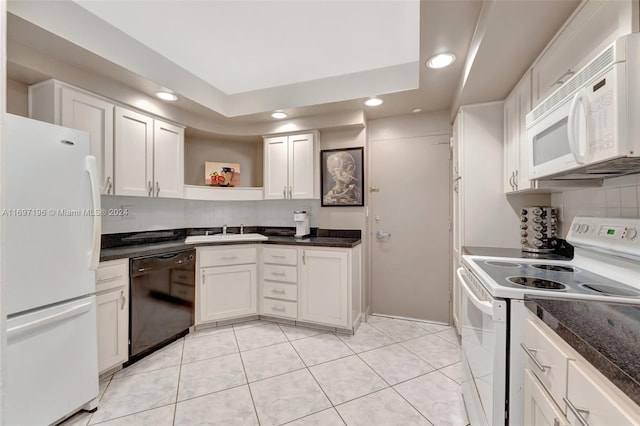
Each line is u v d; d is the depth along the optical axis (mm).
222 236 3215
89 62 1905
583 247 1457
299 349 2361
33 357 1382
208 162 3391
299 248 2777
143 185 2434
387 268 3133
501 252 1939
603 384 635
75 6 1709
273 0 1721
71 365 1536
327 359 2199
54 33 1613
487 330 1161
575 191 1716
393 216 3104
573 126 1021
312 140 3027
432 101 2631
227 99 3018
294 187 3102
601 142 923
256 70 2549
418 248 3018
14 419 1314
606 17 1020
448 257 2912
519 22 1323
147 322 2191
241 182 3652
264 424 1529
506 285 1138
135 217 2641
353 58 2357
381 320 3014
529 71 1695
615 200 1382
